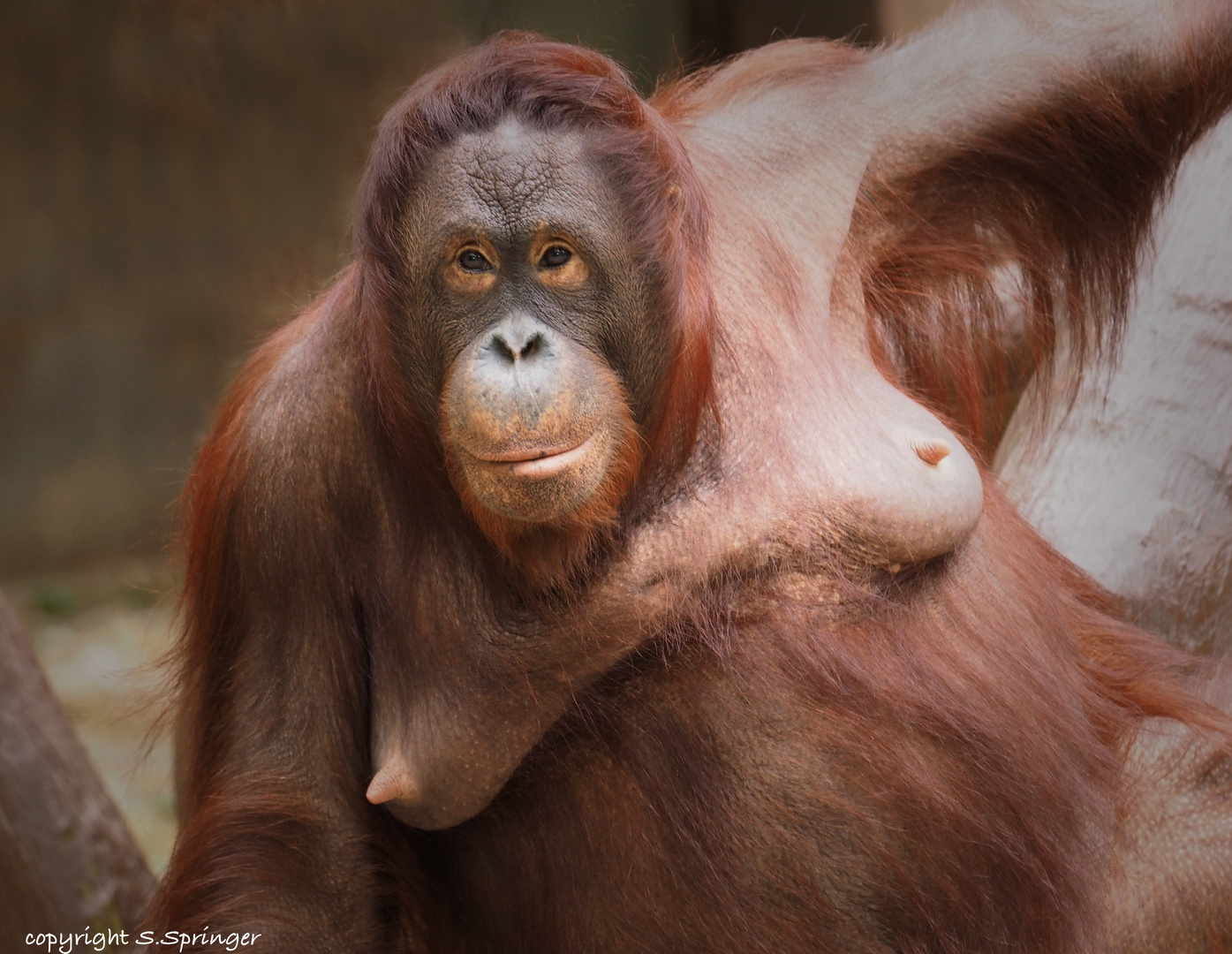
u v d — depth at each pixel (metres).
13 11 12.34
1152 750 4.43
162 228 12.99
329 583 4.23
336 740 4.25
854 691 4.19
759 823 4.20
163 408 13.12
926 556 4.22
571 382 4.11
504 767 4.21
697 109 4.38
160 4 12.70
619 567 4.19
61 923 4.77
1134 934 4.36
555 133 4.13
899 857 4.21
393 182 4.14
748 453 4.21
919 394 4.42
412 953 4.35
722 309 4.25
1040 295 4.46
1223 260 4.66
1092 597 4.45
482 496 4.12
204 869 4.25
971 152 4.37
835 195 4.33
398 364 4.16
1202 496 4.62
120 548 12.85
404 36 12.93
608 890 4.23
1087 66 4.38
